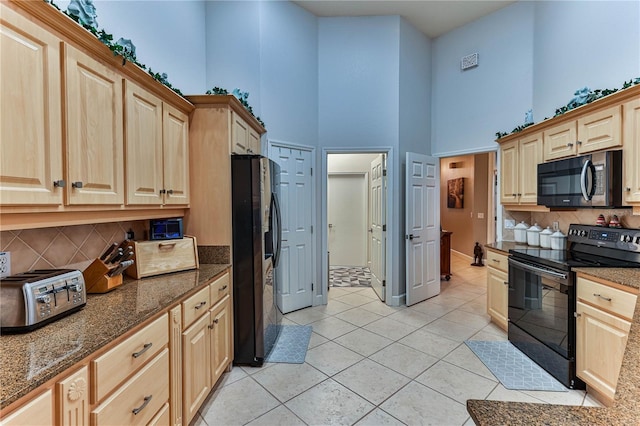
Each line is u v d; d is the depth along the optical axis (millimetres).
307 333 3074
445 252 5172
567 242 2869
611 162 2080
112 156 1553
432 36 4332
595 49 2680
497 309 3123
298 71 3703
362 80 3908
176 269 2113
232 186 2441
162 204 2018
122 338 1211
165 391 1505
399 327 3217
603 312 1889
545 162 2812
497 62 3752
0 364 941
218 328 2145
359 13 3846
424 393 2100
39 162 1159
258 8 3318
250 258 2451
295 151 3699
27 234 1453
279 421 1841
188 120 2354
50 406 917
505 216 3656
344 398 2051
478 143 3936
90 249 1826
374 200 4551
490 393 2090
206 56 3357
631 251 2215
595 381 1941
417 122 4148
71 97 1291
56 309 1273
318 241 3953
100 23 1979
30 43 1122
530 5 3488
